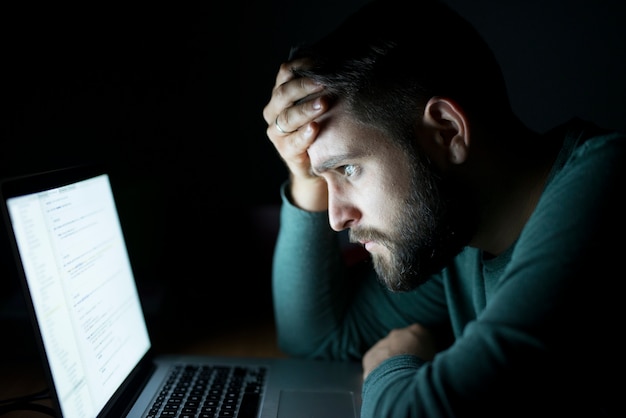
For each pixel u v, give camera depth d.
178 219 1.19
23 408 0.72
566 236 0.51
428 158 0.63
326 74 0.63
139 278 1.11
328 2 1.21
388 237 0.67
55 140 1.18
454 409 0.49
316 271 0.91
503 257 0.70
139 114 1.21
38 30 1.13
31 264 0.55
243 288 1.19
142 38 1.18
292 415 0.70
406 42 0.62
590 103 1.29
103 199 0.77
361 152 0.63
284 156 0.81
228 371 0.83
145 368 0.81
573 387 0.49
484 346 0.49
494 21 1.25
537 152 0.68
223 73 1.22
